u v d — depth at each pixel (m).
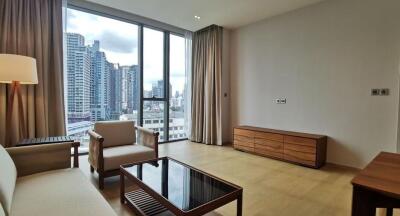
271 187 2.63
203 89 5.10
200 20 4.48
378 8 3.06
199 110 5.12
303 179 2.89
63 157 2.05
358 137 3.28
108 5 3.76
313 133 3.76
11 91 2.77
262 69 4.50
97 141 2.51
